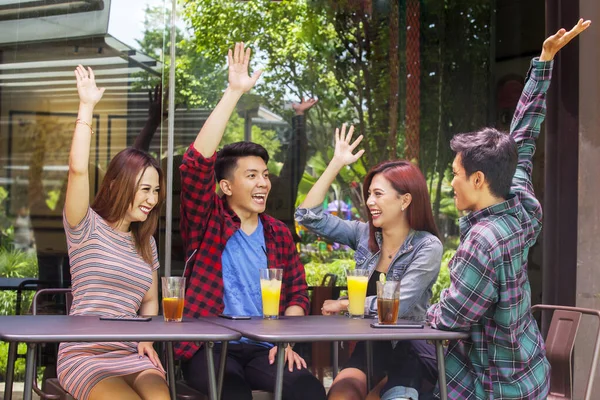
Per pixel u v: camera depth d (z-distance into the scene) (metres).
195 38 3.77
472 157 2.32
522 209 2.34
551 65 2.55
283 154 3.89
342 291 3.87
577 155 3.51
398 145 4.10
